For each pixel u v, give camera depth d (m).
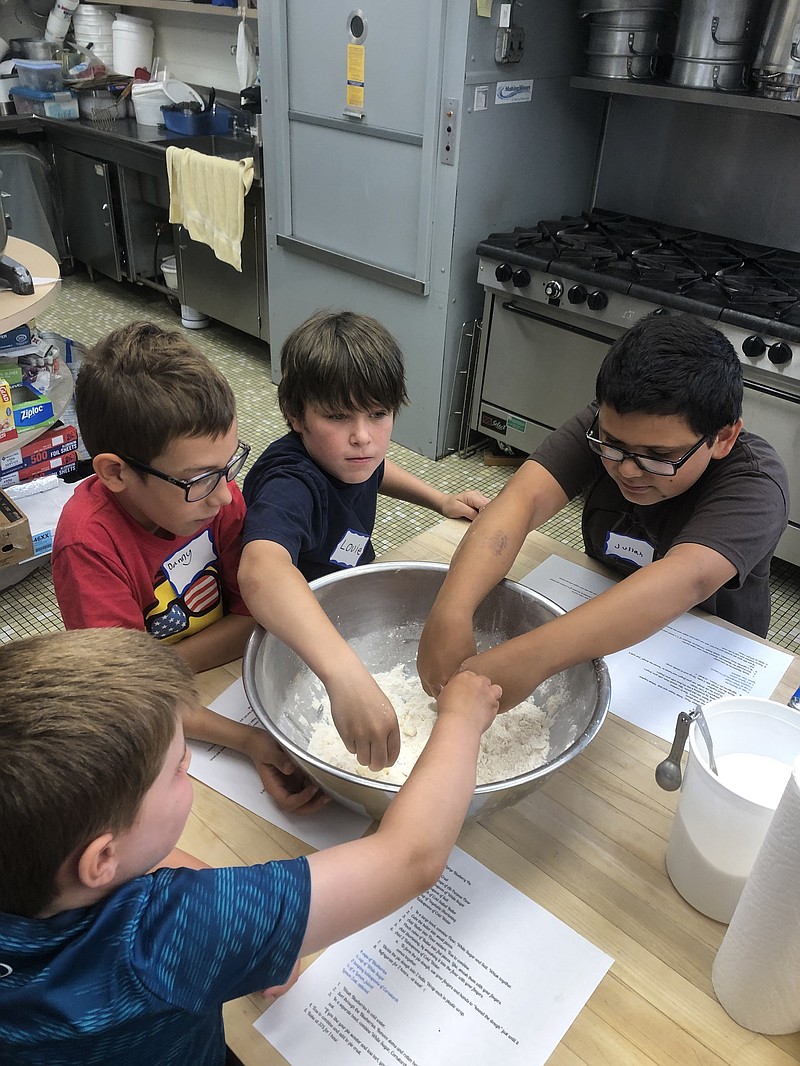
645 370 0.91
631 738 0.91
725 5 2.12
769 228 2.49
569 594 1.15
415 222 2.54
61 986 0.46
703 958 0.69
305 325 1.12
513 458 2.88
